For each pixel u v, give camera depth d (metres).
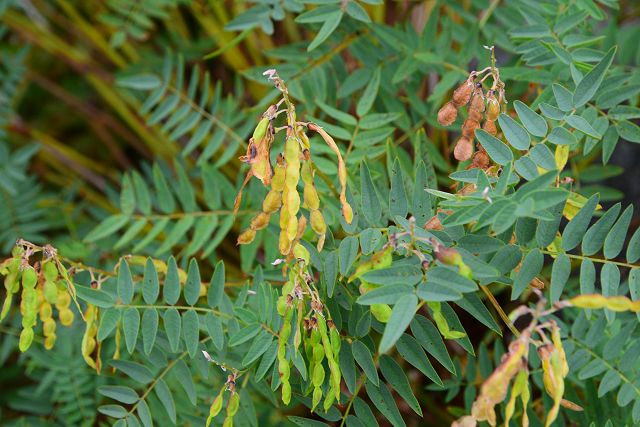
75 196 0.85
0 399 0.77
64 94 0.86
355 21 0.65
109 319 0.53
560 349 0.46
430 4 0.74
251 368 0.57
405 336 0.51
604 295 0.51
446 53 0.64
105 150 0.93
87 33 0.82
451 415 0.68
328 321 0.50
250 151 0.49
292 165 0.49
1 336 0.73
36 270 0.54
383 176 0.60
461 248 0.49
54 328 0.55
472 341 0.70
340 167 0.49
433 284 0.47
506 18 0.66
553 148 0.56
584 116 0.56
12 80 0.80
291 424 0.63
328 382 0.53
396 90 0.65
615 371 0.55
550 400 0.57
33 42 0.85
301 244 0.53
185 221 0.64
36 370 0.70
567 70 0.58
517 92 0.65
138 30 0.74
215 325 0.54
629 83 0.58
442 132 0.67
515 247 0.50
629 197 0.75
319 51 0.65
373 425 0.53
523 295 0.62
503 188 0.49
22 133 0.84
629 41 0.70
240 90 0.71
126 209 0.65
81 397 0.65
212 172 0.65
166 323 0.54
